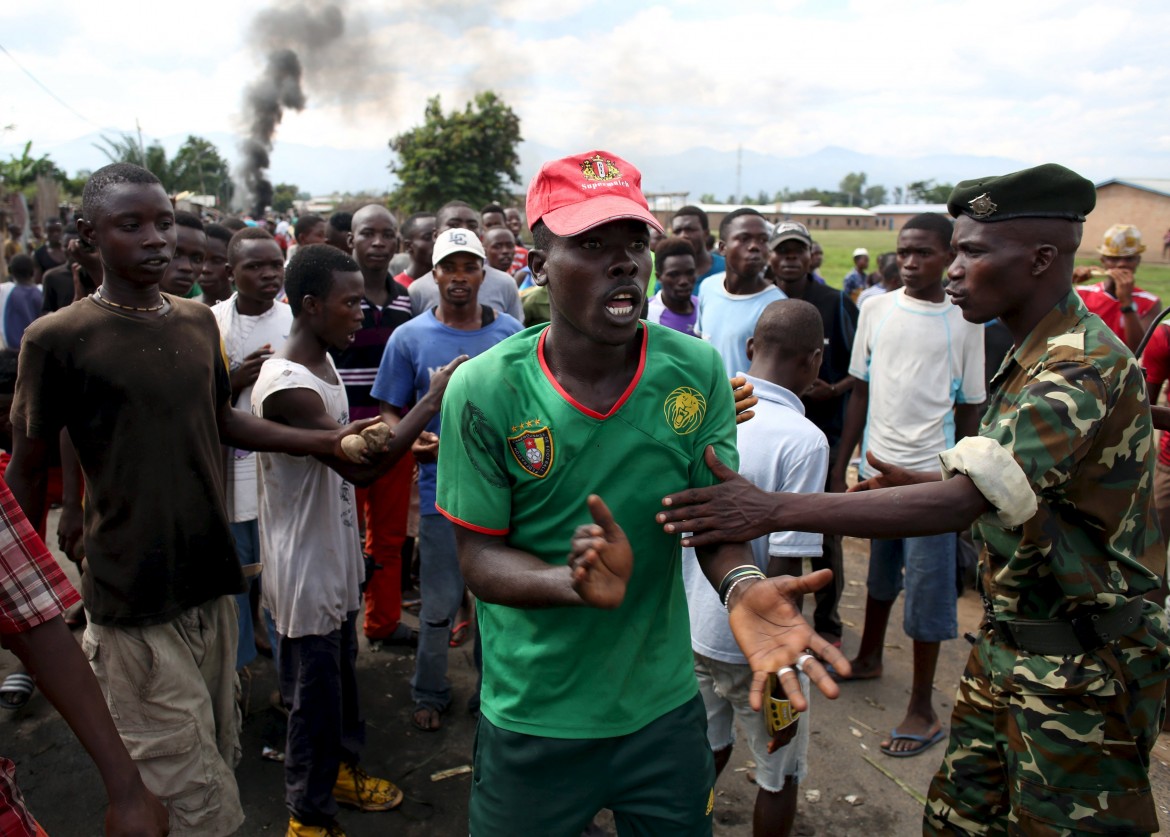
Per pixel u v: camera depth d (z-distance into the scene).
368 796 3.10
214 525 2.51
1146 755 2.09
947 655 4.32
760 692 1.50
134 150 42.19
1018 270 2.04
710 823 1.95
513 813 1.86
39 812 3.09
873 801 3.19
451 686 3.94
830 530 1.81
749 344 2.90
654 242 7.12
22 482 2.33
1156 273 25.22
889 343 3.86
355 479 2.70
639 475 1.74
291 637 2.72
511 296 5.43
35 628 1.54
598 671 1.78
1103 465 1.97
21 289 7.93
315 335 2.98
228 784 2.58
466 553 1.77
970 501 1.85
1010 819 2.18
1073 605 2.03
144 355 2.34
